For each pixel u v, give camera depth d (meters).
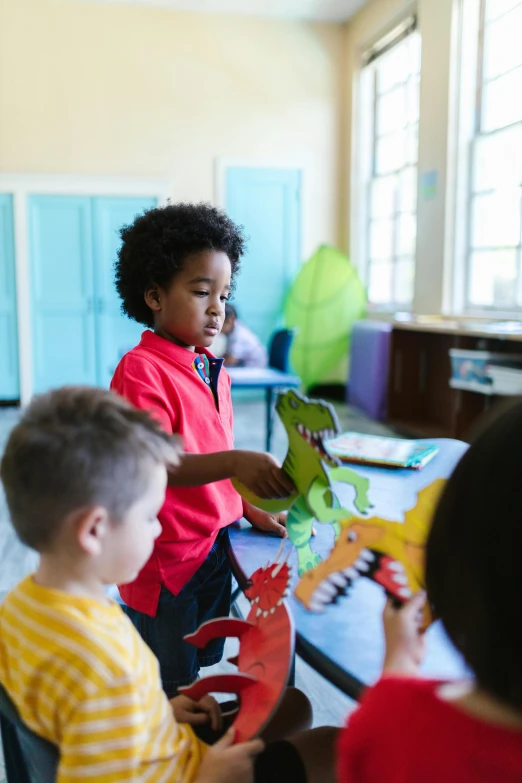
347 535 0.78
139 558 0.70
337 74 6.47
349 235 6.54
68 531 0.65
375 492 1.07
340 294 5.95
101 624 0.66
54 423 0.66
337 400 6.68
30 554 2.69
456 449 1.35
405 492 1.08
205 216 1.12
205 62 6.17
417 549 0.74
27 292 5.96
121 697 0.63
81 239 6.03
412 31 5.36
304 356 6.07
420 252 5.20
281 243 6.53
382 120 6.13
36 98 5.86
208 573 1.14
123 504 0.66
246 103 6.30
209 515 1.07
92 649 0.63
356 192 6.44
